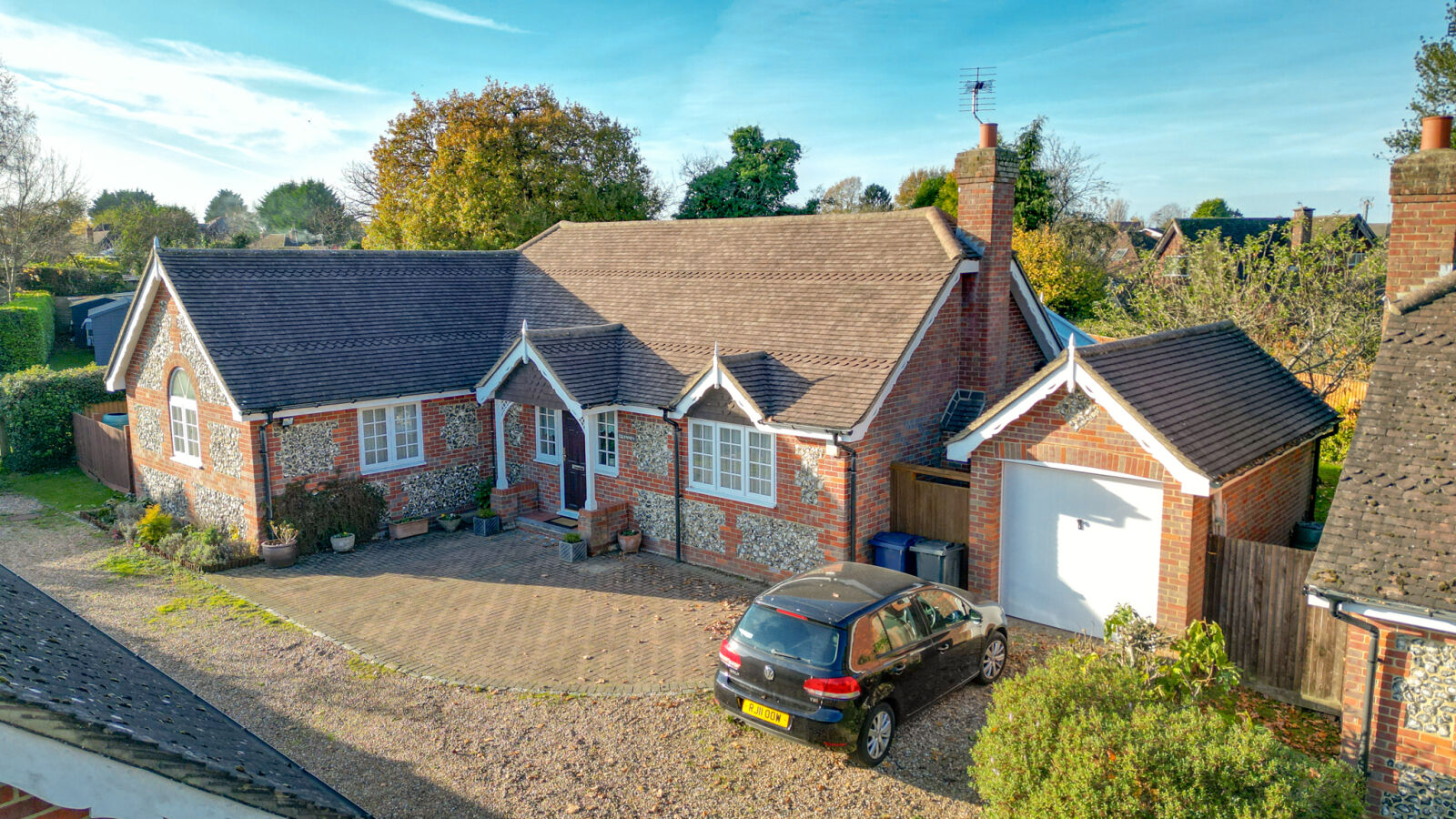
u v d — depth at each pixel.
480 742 10.78
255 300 19.58
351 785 9.77
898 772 9.98
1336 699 11.11
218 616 14.99
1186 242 27.72
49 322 46.22
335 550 18.56
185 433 20.20
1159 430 11.91
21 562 17.95
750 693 10.19
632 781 9.88
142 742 4.62
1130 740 7.71
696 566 17.48
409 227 41.88
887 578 11.34
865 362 15.73
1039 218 51.84
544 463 20.59
